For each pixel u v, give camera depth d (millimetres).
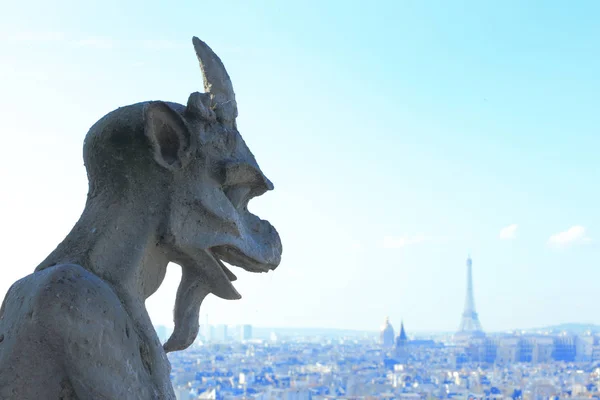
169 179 2975
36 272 2840
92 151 2988
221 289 3141
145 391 2789
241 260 3209
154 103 2912
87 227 2932
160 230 2963
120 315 2789
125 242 2928
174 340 3113
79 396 2678
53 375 2676
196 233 3027
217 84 3188
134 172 2957
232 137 3107
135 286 2936
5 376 2660
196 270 3111
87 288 2742
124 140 2949
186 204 2990
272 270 3344
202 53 3221
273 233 3324
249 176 3146
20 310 2736
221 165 3057
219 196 3066
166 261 3070
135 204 2953
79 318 2691
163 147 2996
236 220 3115
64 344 2670
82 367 2676
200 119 3049
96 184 2992
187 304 3127
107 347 2723
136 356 2797
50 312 2672
